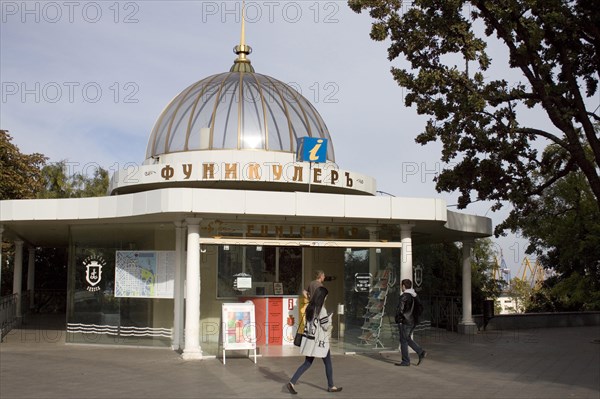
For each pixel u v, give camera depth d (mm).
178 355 14766
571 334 21703
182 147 18781
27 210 15742
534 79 16859
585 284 24219
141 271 16406
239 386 10906
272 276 17375
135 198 14547
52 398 9711
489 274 36688
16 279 23484
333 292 17797
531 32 15898
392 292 16141
